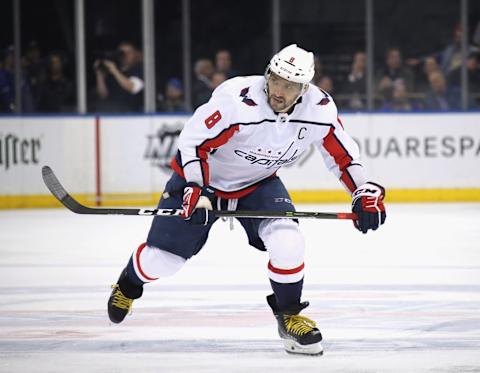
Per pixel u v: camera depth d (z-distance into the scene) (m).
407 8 35.09
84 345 11.45
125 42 34.81
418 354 10.80
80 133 33.91
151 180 34.06
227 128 10.37
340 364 10.33
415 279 16.89
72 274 17.75
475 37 34.88
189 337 11.92
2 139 33.56
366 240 23.06
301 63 9.98
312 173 33.81
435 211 30.56
